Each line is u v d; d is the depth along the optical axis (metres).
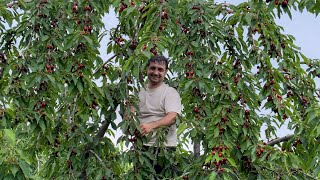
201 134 4.78
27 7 4.96
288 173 4.39
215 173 3.96
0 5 4.95
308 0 4.70
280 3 4.71
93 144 4.98
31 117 4.30
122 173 5.26
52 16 4.99
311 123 4.48
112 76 5.28
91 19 4.97
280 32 5.42
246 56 5.11
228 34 5.23
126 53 5.33
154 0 5.24
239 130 4.46
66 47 4.57
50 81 4.49
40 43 4.72
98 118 4.95
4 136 3.50
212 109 4.84
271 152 4.29
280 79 4.95
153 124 4.39
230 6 5.25
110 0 5.23
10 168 3.39
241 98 4.70
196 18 4.98
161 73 4.65
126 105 4.64
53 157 5.32
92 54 4.79
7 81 4.55
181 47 5.03
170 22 4.78
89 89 4.66
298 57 5.51
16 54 4.96
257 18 5.06
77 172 4.93
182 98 4.92
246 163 4.61
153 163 4.64
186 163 4.81
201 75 4.73
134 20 5.20
